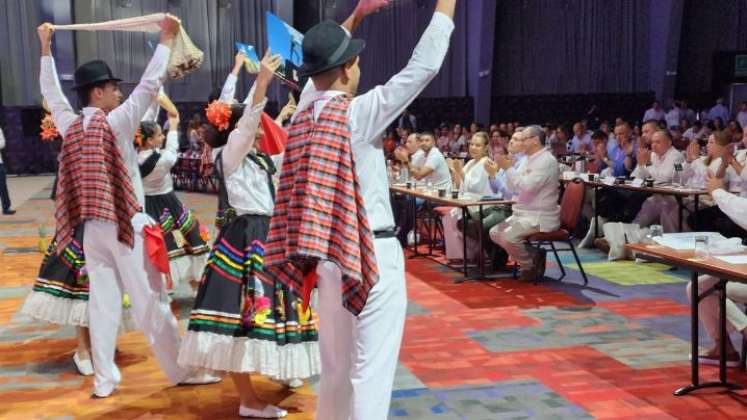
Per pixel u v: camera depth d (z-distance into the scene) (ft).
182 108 62.13
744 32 60.75
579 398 11.78
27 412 11.58
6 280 21.89
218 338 10.54
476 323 16.30
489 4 59.11
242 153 10.59
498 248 21.83
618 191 26.00
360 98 7.59
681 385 12.26
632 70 62.49
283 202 7.68
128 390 12.49
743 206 11.60
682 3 58.49
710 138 21.39
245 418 11.16
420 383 12.59
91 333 12.08
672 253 11.39
